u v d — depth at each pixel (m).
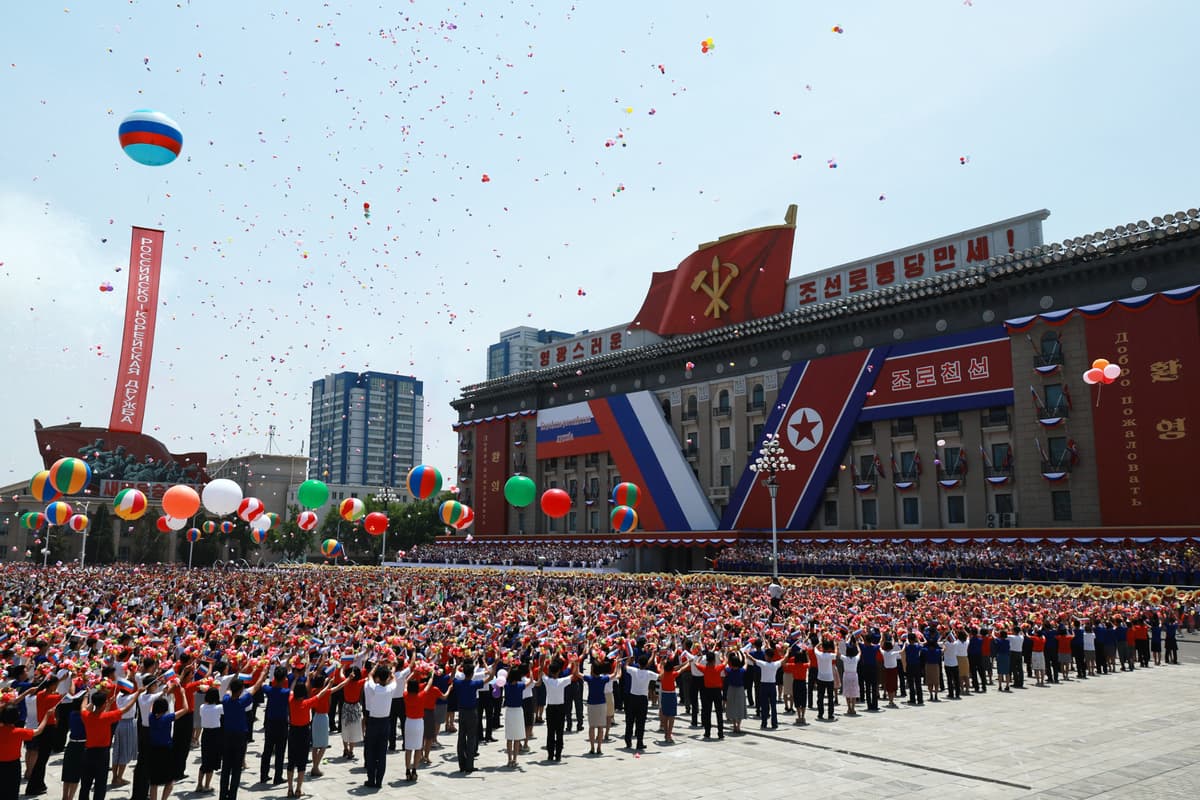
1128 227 46.12
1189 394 42.94
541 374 83.75
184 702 13.28
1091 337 47.06
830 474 58.81
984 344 51.91
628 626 21.45
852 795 12.43
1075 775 13.34
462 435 93.62
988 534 49.25
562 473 81.12
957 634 22.06
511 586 46.44
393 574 60.97
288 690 13.63
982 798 12.16
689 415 70.56
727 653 17.83
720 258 71.44
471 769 14.19
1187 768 13.72
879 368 57.12
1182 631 34.25
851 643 19.39
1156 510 43.41
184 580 49.44
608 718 17.55
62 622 23.48
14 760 10.92
